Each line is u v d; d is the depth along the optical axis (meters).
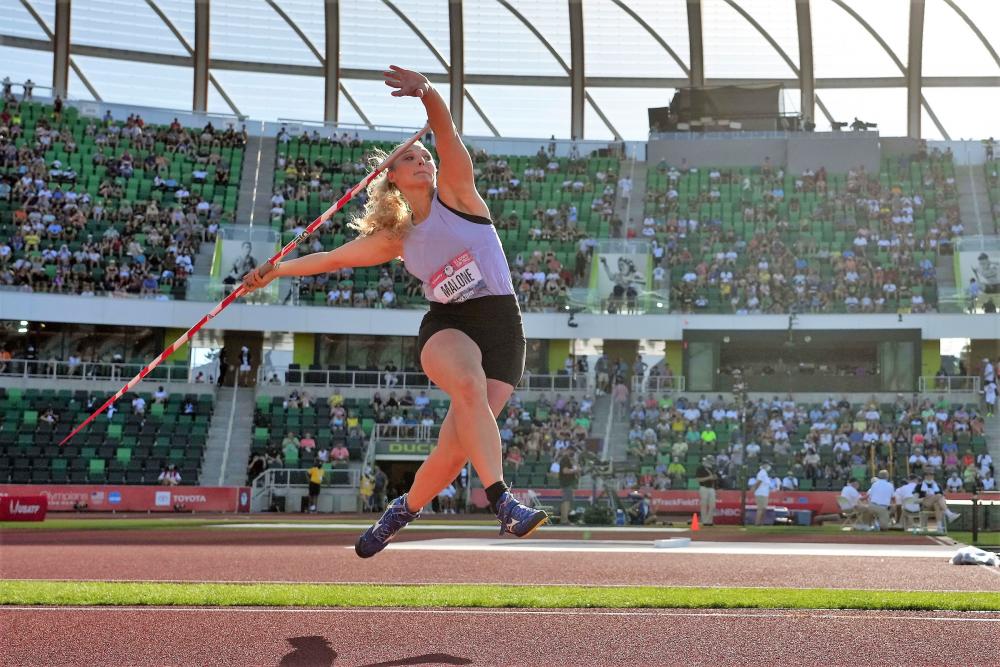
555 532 17.22
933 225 39.88
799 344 35.34
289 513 28.95
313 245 38.19
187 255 36.59
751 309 35.50
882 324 34.47
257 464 30.08
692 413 32.69
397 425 31.69
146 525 18.33
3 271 33.97
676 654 3.91
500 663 3.71
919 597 5.65
